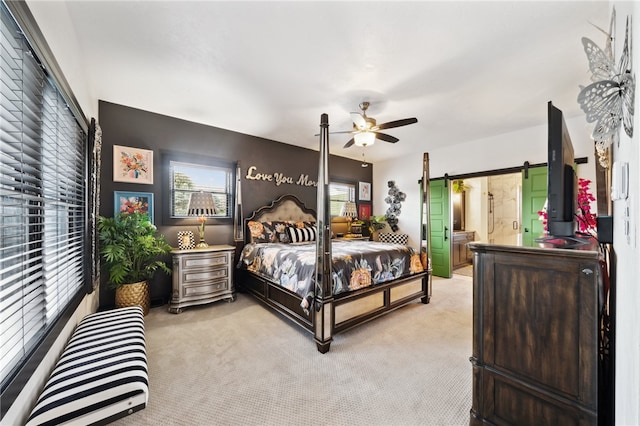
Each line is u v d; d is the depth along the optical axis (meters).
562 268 1.12
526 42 2.00
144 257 3.03
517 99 2.96
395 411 1.57
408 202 5.63
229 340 2.43
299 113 3.37
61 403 1.10
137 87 2.71
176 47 2.07
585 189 2.04
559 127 1.38
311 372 1.94
